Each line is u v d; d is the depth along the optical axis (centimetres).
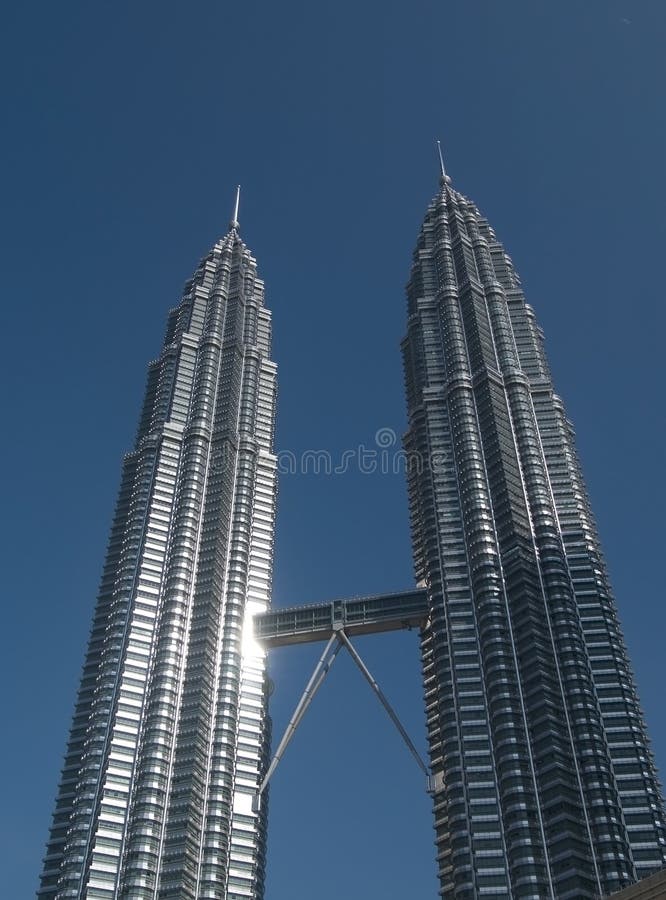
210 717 18675
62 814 17475
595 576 19350
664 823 15500
